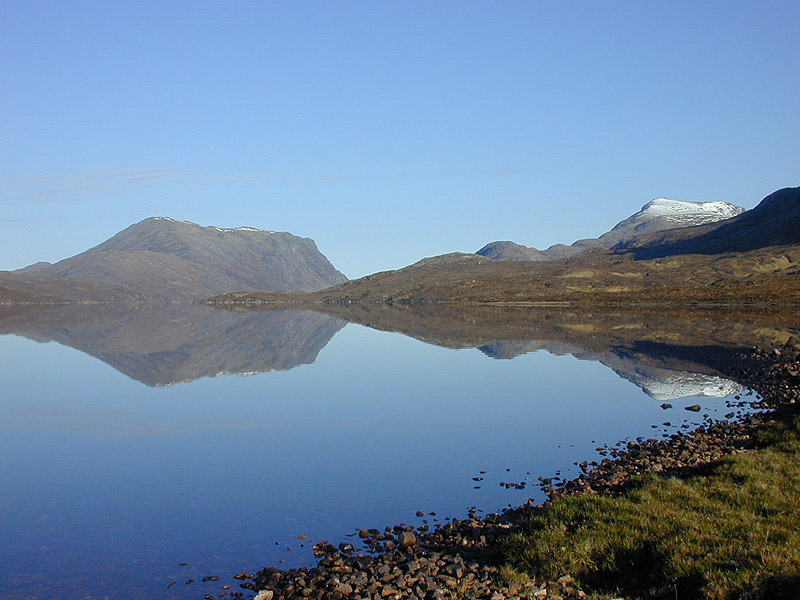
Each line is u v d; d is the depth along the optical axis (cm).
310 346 6088
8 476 1953
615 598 993
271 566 1284
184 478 1919
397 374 4078
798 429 1912
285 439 2392
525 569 1112
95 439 2419
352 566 1225
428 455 2128
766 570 951
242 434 2480
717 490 1342
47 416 2825
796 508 1210
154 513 1612
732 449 1891
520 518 1440
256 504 1667
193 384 3725
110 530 1498
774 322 8200
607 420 2630
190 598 1149
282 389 3522
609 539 1132
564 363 4497
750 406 2789
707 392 3186
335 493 1741
